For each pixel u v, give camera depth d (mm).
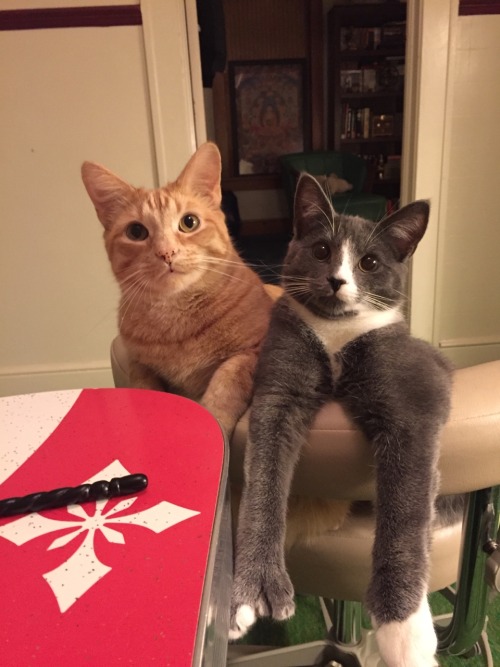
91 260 2162
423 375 776
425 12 1923
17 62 1908
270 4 4996
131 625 373
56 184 2055
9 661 348
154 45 1907
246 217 5609
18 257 2135
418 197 2143
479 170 2156
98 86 1956
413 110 2070
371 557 752
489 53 2012
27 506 518
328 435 750
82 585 416
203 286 1070
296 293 938
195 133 2068
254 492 750
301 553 845
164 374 1117
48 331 2248
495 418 665
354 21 4859
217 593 467
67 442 664
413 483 697
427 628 647
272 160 5457
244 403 929
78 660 346
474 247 2260
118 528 487
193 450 625
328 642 1131
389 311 932
